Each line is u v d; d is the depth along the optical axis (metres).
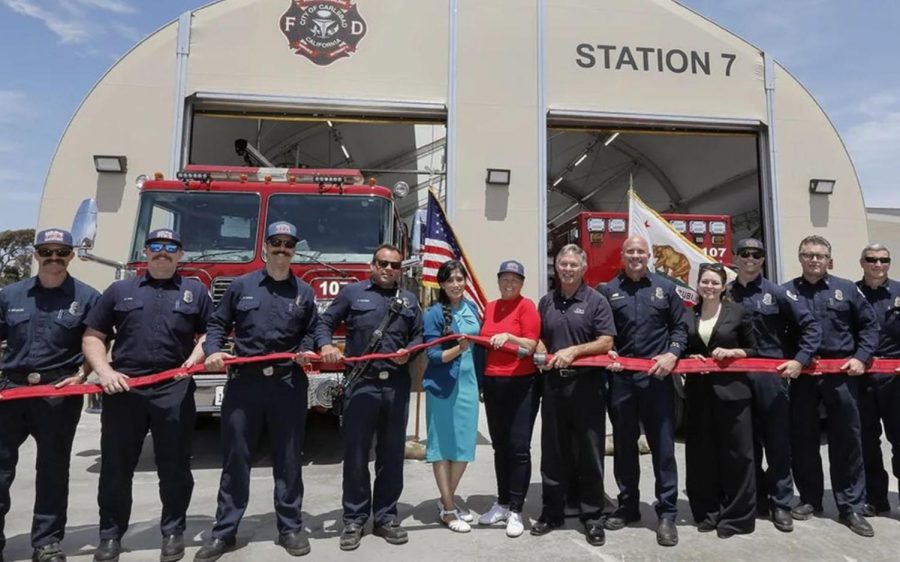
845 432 4.12
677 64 10.66
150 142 9.29
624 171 16.25
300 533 3.63
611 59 10.48
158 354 3.55
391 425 3.82
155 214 5.98
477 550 3.63
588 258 8.38
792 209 10.65
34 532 3.45
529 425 3.99
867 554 3.62
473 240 9.79
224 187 6.05
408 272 6.25
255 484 5.11
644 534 3.89
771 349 4.23
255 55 9.70
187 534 3.92
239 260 5.85
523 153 10.05
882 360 4.29
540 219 9.94
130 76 9.39
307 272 5.78
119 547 3.50
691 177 15.08
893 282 4.50
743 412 3.92
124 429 3.47
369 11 10.00
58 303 3.56
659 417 3.90
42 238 3.50
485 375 4.12
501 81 10.14
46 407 3.43
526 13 10.33
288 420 3.64
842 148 10.91
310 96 9.74
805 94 10.96
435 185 14.77
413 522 4.13
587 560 3.50
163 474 3.53
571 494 4.24
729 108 10.73
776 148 10.76
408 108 9.94
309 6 9.86
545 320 4.04
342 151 14.74
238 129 12.47
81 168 9.13
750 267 4.30
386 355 3.77
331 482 5.15
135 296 3.57
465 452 3.96
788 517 4.02
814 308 4.27
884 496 4.34
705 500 4.03
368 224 6.05
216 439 6.82
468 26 10.17
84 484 5.04
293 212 6.01
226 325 3.70
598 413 3.88
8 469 3.42
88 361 3.45
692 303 6.88
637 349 4.00
